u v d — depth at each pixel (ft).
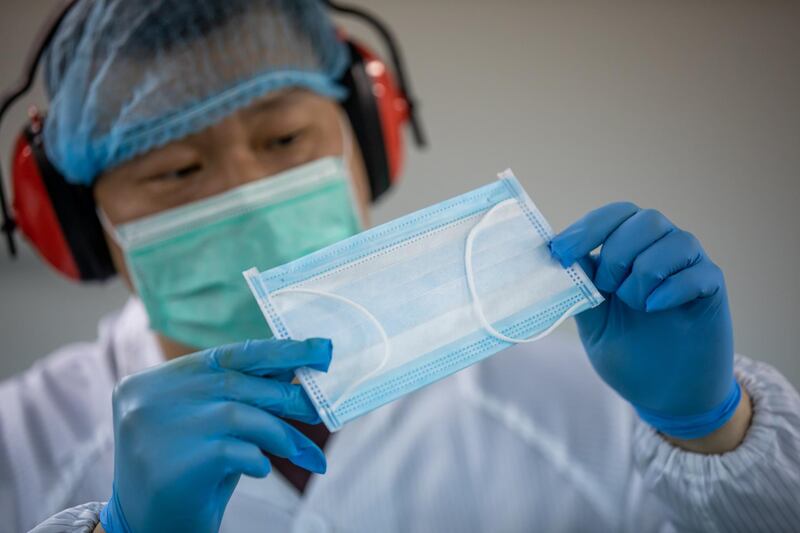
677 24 8.77
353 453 4.62
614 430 4.66
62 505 4.63
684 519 3.58
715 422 3.37
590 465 4.58
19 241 7.67
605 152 7.82
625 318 3.25
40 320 7.41
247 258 4.15
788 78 8.13
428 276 2.95
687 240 3.05
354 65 4.66
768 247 7.16
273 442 2.86
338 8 4.82
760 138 7.79
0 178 4.41
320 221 4.26
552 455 4.62
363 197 4.76
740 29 8.63
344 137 4.54
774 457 3.34
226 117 4.07
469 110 8.22
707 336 3.15
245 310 4.21
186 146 4.09
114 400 3.00
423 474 4.59
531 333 2.89
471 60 8.55
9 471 4.74
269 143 4.22
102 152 4.09
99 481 4.70
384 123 4.75
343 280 2.92
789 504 3.30
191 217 4.14
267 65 4.09
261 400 2.89
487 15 8.95
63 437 4.86
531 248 3.03
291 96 4.21
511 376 4.94
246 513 4.43
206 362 2.98
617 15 8.91
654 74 8.34
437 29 8.77
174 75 3.98
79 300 7.58
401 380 2.80
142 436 2.89
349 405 2.75
